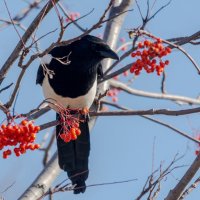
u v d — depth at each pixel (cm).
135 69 1055
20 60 852
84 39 1342
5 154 902
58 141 1331
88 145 1346
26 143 904
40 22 884
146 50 1039
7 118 895
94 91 1387
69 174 1313
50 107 1147
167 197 940
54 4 852
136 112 1104
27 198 1190
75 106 1384
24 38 899
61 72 1343
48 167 1308
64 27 827
